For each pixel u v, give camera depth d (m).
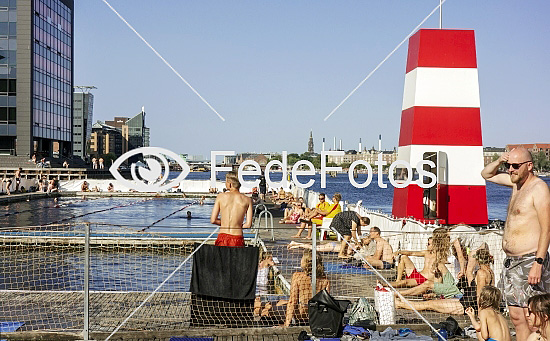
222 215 9.34
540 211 6.86
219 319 8.92
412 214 14.77
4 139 66.31
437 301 9.93
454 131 14.83
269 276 13.60
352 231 15.38
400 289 10.87
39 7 68.19
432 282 10.42
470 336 8.38
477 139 14.84
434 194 14.78
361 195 90.06
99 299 10.59
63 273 15.64
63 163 69.75
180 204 45.94
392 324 8.92
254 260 8.91
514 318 7.09
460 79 14.84
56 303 10.27
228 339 8.32
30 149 65.00
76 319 9.23
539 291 6.90
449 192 14.80
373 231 13.47
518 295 6.99
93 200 49.22
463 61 14.84
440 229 10.74
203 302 8.91
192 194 53.53
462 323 9.16
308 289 9.18
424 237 12.31
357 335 8.34
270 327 8.64
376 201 72.44
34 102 66.62
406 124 15.42
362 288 11.34
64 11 78.81
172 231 25.12
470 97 14.85
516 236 7.04
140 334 8.34
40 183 51.75
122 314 9.58
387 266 13.27
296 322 9.17
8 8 64.38
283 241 19.64
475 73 14.85
